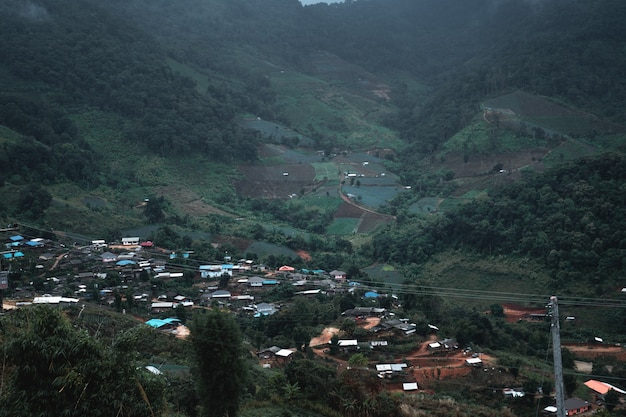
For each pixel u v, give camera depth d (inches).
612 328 2893.7
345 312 2751.0
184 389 1342.3
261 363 2177.7
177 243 3961.6
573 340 2763.3
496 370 2148.1
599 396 2042.3
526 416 1918.1
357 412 1429.6
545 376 2145.7
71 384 754.8
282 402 1477.6
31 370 752.3
